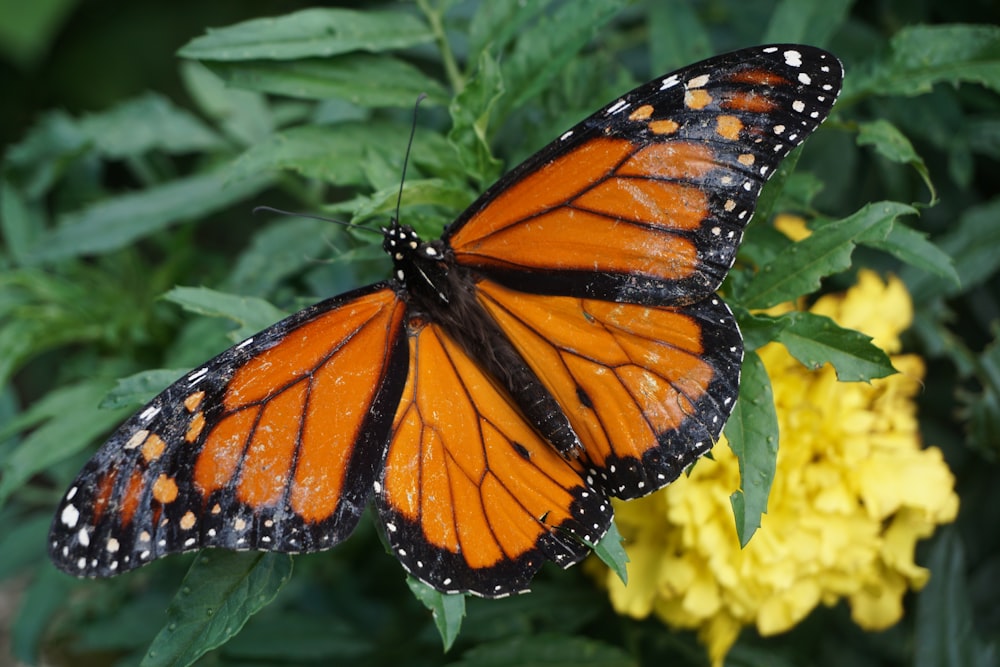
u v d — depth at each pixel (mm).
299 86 419
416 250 395
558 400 393
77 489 376
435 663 457
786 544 418
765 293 399
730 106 382
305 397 386
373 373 390
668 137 384
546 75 420
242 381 384
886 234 394
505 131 460
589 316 392
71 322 468
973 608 470
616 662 427
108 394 396
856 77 422
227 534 381
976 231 451
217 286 473
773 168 382
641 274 389
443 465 390
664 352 389
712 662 431
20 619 467
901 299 432
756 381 392
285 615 464
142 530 378
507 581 387
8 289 468
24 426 436
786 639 459
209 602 386
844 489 421
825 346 394
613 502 425
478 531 388
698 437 387
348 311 391
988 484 473
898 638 470
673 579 422
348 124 422
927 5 473
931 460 423
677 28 449
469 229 395
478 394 393
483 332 394
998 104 459
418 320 396
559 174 388
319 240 461
